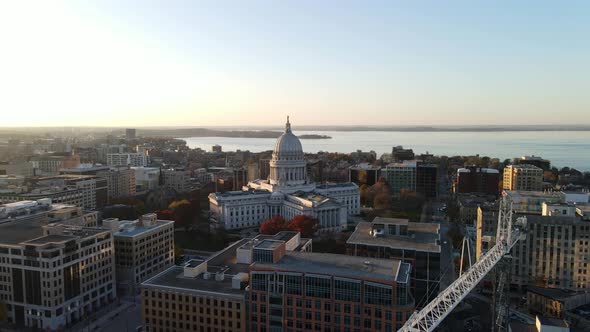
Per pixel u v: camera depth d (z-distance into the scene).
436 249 192.50
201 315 162.00
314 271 154.62
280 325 156.50
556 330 149.75
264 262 165.25
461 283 150.00
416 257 193.38
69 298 192.38
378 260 167.62
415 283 194.00
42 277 185.00
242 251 193.62
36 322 188.25
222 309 159.38
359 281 147.62
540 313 191.62
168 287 165.62
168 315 166.00
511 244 167.50
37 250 184.75
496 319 170.38
